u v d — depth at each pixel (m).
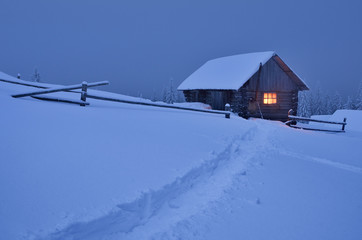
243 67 17.09
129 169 3.20
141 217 2.56
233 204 3.08
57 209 2.14
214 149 4.80
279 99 18.05
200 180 3.67
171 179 3.09
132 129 5.29
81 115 5.79
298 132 10.58
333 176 4.33
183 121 7.58
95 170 2.99
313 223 2.71
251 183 3.80
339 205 3.19
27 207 2.10
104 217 2.18
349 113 28.53
